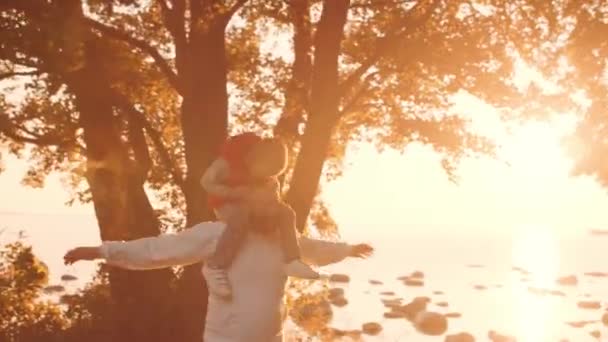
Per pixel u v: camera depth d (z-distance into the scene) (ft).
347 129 76.23
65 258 15.05
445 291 193.77
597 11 61.16
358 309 146.41
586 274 258.16
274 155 15.81
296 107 70.44
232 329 15.49
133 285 68.08
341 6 64.28
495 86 67.00
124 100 67.05
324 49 64.54
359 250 16.81
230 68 70.79
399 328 123.75
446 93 72.64
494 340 117.08
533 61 65.57
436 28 66.28
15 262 70.90
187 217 64.75
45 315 70.44
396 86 71.05
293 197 64.08
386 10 67.00
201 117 63.87
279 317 15.80
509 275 254.06
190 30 64.23
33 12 56.03
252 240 15.69
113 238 69.51
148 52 63.77
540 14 63.16
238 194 15.65
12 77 63.31
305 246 16.42
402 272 254.88
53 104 67.21
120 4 58.54
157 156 76.48
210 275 15.49
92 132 67.87
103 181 69.05
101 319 67.00
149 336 64.75
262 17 71.31
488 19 66.03
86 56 65.62
